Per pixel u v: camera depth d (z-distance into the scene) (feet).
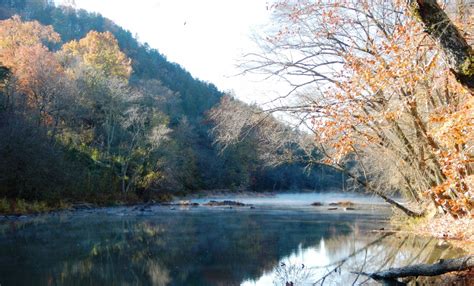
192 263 44.39
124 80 189.88
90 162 142.20
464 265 28.66
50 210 108.37
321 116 43.24
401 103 39.22
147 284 35.65
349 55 42.57
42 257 47.39
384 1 51.72
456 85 35.60
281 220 89.76
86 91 154.92
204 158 214.28
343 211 114.73
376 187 83.51
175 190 179.83
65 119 145.69
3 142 101.65
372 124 51.49
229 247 54.39
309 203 155.84
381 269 37.40
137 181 155.43
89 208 122.31
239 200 177.37
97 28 316.60
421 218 66.18
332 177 219.20
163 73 306.55
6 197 102.32
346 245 53.26
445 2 39.55
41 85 133.08
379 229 68.28
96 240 60.49
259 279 36.76
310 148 70.13
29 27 203.51
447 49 21.17
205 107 283.38
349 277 34.83
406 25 34.76
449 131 33.88
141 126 166.91
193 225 80.69
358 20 47.55
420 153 51.06
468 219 50.37
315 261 43.55
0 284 35.60
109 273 39.91
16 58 144.25
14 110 114.93
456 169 35.68
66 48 217.15
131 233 68.39
